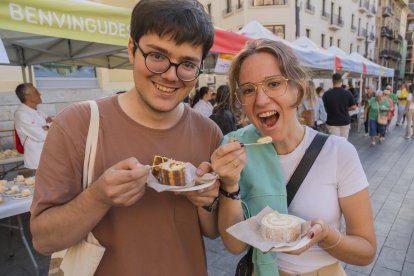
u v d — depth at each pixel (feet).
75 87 28.53
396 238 10.82
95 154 3.16
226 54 12.41
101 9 7.88
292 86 3.71
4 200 7.92
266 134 3.89
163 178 3.31
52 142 3.06
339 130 22.25
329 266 3.90
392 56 152.97
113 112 3.37
